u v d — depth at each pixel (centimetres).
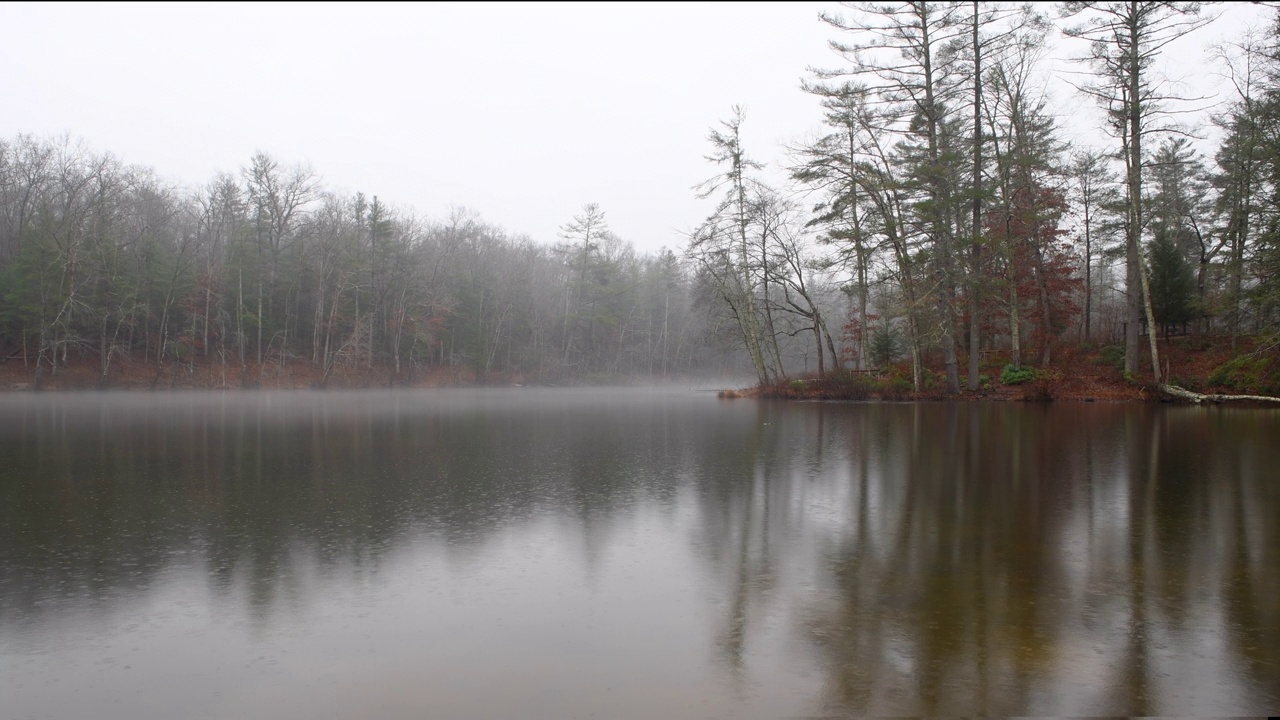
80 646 525
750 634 538
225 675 477
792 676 470
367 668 485
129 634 546
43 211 4722
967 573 673
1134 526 838
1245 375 2653
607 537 817
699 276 4138
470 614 582
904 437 1756
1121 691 445
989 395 3009
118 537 825
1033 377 3103
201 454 1556
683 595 623
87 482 1194
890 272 3250
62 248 4694
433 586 652
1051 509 930
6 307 4731
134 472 1301
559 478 1215
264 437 1923
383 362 6353
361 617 577
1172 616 561
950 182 2861
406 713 425
